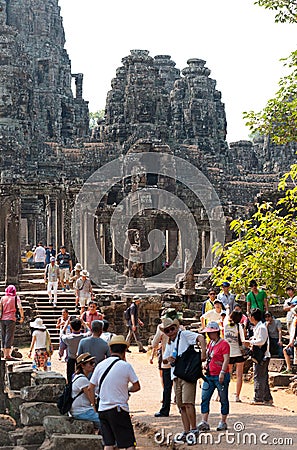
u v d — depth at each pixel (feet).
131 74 364.17
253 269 102.58
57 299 138.62
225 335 78.13
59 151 334.85
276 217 107.34
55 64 399.24
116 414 51.57
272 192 219.61
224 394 64.08
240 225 108.06
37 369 80.84
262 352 78.69
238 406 76.69
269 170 407.44
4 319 103.30
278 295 107.55
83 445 55.72
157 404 77.92
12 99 336.49
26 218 292.81
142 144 278.87
